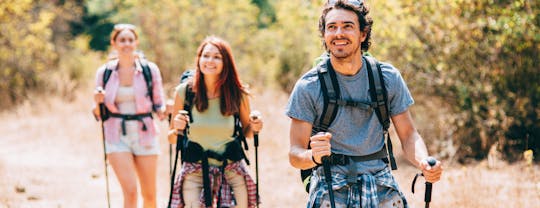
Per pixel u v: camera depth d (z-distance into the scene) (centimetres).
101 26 2567
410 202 806
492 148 962
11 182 1006
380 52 1058
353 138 440
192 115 602
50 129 1458
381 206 441
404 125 453
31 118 1609
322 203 438
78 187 1016
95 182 1052
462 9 1012
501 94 1062
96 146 1312
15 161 1187
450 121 1080
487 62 1062
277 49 1858
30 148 1303
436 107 1106
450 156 1046
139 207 865
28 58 1880
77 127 1463
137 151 690
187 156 597
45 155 1242
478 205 748
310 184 460
